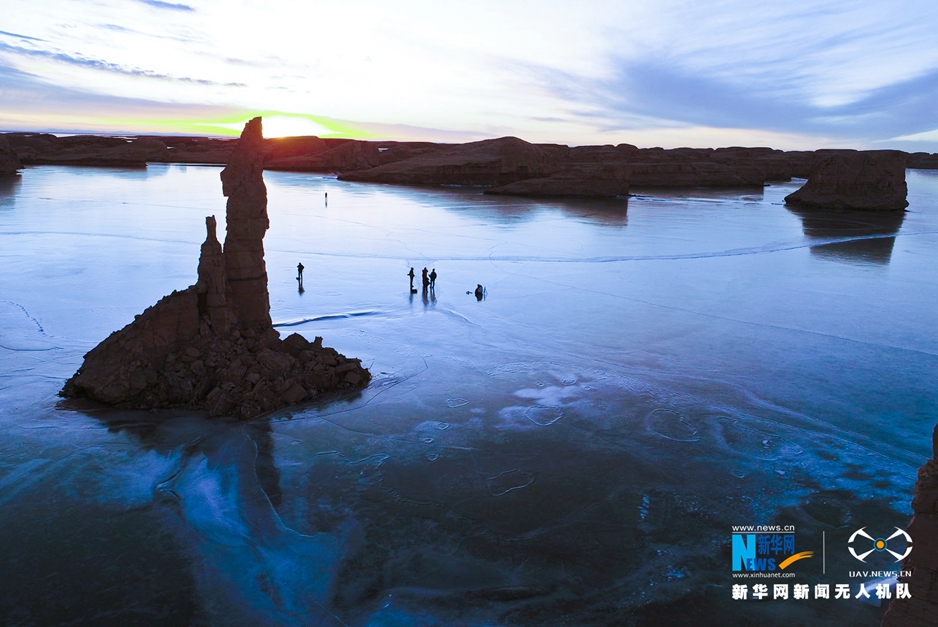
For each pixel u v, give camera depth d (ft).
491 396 54.13
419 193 272.31
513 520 36.32
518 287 96.58
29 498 36.70
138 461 41.24
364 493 38.70
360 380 55.36
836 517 37.47
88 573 30.89
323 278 97.30
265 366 52.54
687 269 115.55
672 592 30.66
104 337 64.95
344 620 28.55
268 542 33.71
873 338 74.13
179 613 28.58
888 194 234.17
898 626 20.20
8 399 49.49
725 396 55.57
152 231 133.28
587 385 57.11
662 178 364.38
